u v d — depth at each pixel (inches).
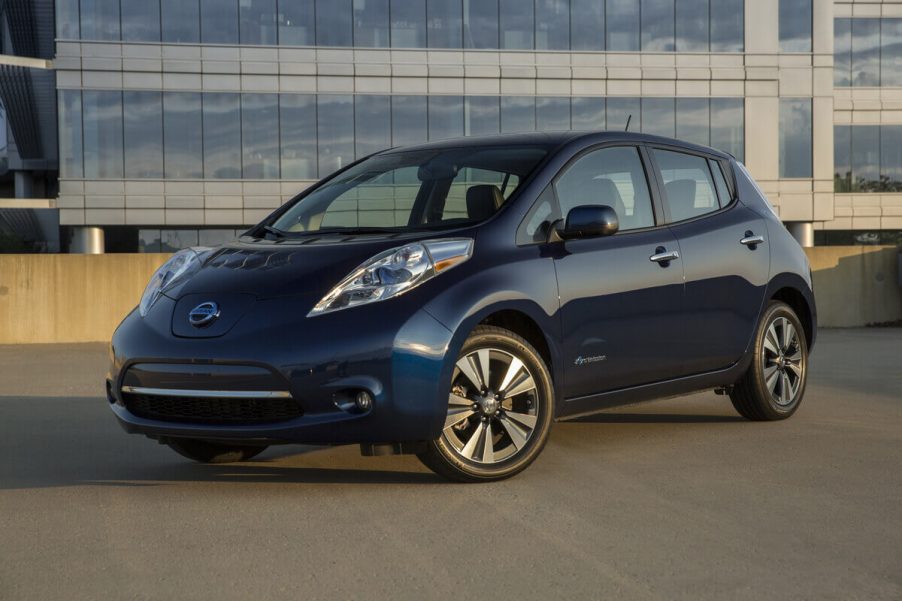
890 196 1572.3
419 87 1302.9
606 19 1333.7
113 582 127.7
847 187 1579.7
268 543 144.4
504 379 181.8
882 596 119.4
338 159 1293.1
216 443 202.2
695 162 235.0
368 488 178.4
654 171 222.1
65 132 1256.2
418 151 222.7
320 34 1289.4
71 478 192.1
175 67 1268.5
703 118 1355.8
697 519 154.6
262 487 181.3
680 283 214.8
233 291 176.4
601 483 179.6
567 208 199.2
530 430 184.9
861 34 1589.6
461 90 1309.1
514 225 188.9
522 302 182.4
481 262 180.7
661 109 1348.4
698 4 1348.4
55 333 551.5
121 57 1261.1
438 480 183.9
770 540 142.9
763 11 1362.0
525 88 1318.9
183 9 1269.7
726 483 179.0
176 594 122.8
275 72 1280.8
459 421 177.0
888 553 136.6
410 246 176.2
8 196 1584.6
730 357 230.4
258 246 193.9
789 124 1374.3
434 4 1304.1
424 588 123.6
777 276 242.7
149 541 146.4
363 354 165.9
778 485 177.2
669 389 217.0
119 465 204.7
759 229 241.1
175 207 1272.1
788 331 246.7
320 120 1291.8
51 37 1341.0
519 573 129.2
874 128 1588.3
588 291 194.7
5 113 1331.2
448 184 201.0
